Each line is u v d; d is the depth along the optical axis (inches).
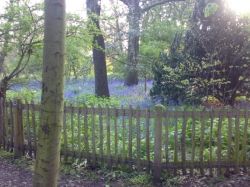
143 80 1046.4
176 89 516.7
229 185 232.5
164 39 863.7
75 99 546.9
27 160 295.9
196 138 281.1
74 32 377.4
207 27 468.4
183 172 245.6
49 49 115.0
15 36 352.8
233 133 270.7
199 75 452.4
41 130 117.3
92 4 700.0
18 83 427.2
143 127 318.0
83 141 288.4
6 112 316.5
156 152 242.7
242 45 441.4
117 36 824.9
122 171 257.0
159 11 983.6
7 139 317.4
